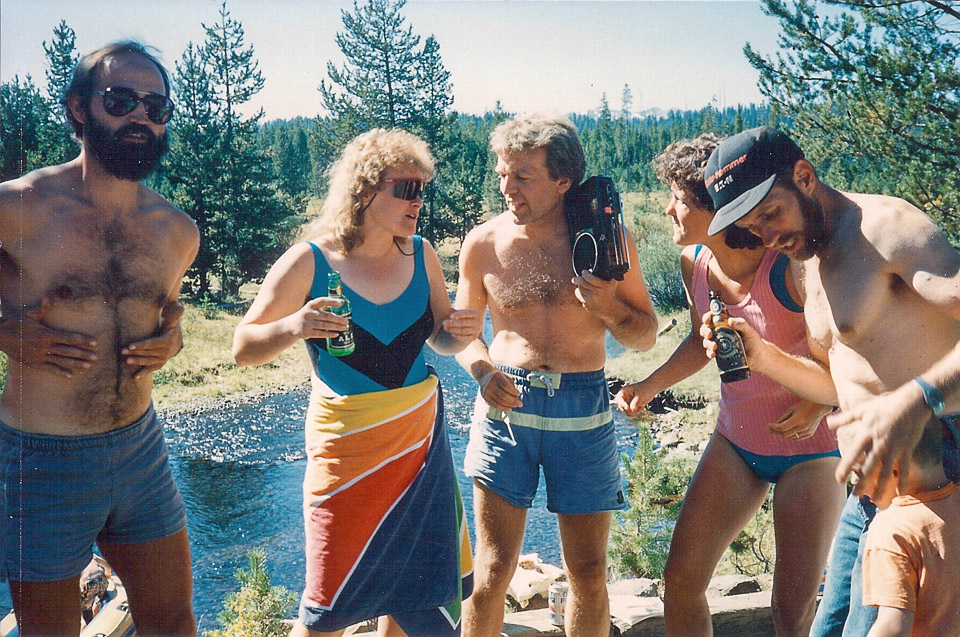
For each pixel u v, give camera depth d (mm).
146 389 2455
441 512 2498
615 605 3395
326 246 2420
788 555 2592
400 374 2432
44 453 2311
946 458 2111
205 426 6781
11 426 2316
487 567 2729
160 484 2506
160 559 2529
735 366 2465
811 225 2221
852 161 6105
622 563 4500
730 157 2221
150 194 2502
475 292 2861
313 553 2426
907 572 2131
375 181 2334
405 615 2508
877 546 2180
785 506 2602
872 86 5887
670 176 2586
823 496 2592
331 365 2396
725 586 3824
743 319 2539
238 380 7672
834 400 2492
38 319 2283
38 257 2299
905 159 5859
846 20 6004
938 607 2111
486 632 2748
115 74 2328
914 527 2127
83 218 2350
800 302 2531
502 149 2641
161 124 2420
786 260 2504
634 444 7141
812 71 6133
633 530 4637
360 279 2406
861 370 2225
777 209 2205
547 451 2705
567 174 2627
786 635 2574
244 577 4090
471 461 2783
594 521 2721
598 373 2756
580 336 2727
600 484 2721
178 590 2578
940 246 2055
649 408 8156
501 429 2730
